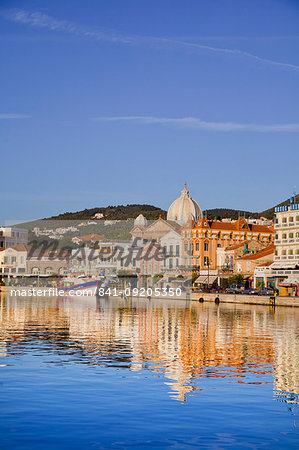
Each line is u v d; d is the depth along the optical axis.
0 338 43.50
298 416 20.86
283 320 67.94
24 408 21.50
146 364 31.09
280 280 130.12
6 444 17.64
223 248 173.38
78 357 33.38
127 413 21.00
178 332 50.34
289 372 28.95
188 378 27.20
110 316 72.38
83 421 19.98
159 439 18.23
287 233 128.62
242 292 135.00
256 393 24.27
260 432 19.03
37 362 31.41
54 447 17.42
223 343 41.62
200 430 19.16
